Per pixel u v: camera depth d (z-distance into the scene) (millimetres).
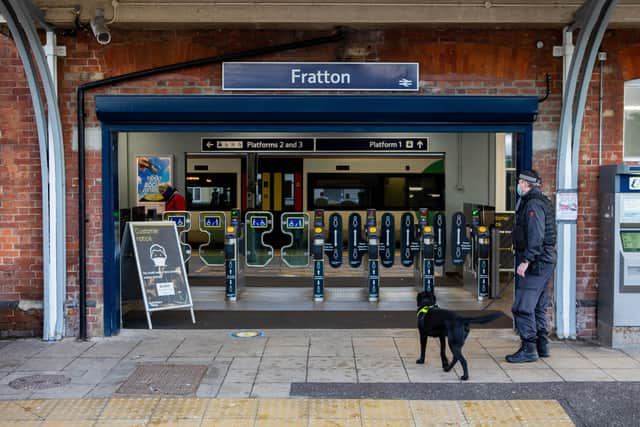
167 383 6039
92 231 7719
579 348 7277
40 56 7148
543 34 7594
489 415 5336
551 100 7648
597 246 7633
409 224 10750
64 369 6512
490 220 10523
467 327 6203
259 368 6539
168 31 7590
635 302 7191
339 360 6809
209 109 7551
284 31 7613
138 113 7562
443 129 7742
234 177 13797
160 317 8898
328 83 7578
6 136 7590
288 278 12031
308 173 14062
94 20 6996
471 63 7609
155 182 13625
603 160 7609
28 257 7680
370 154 13805
